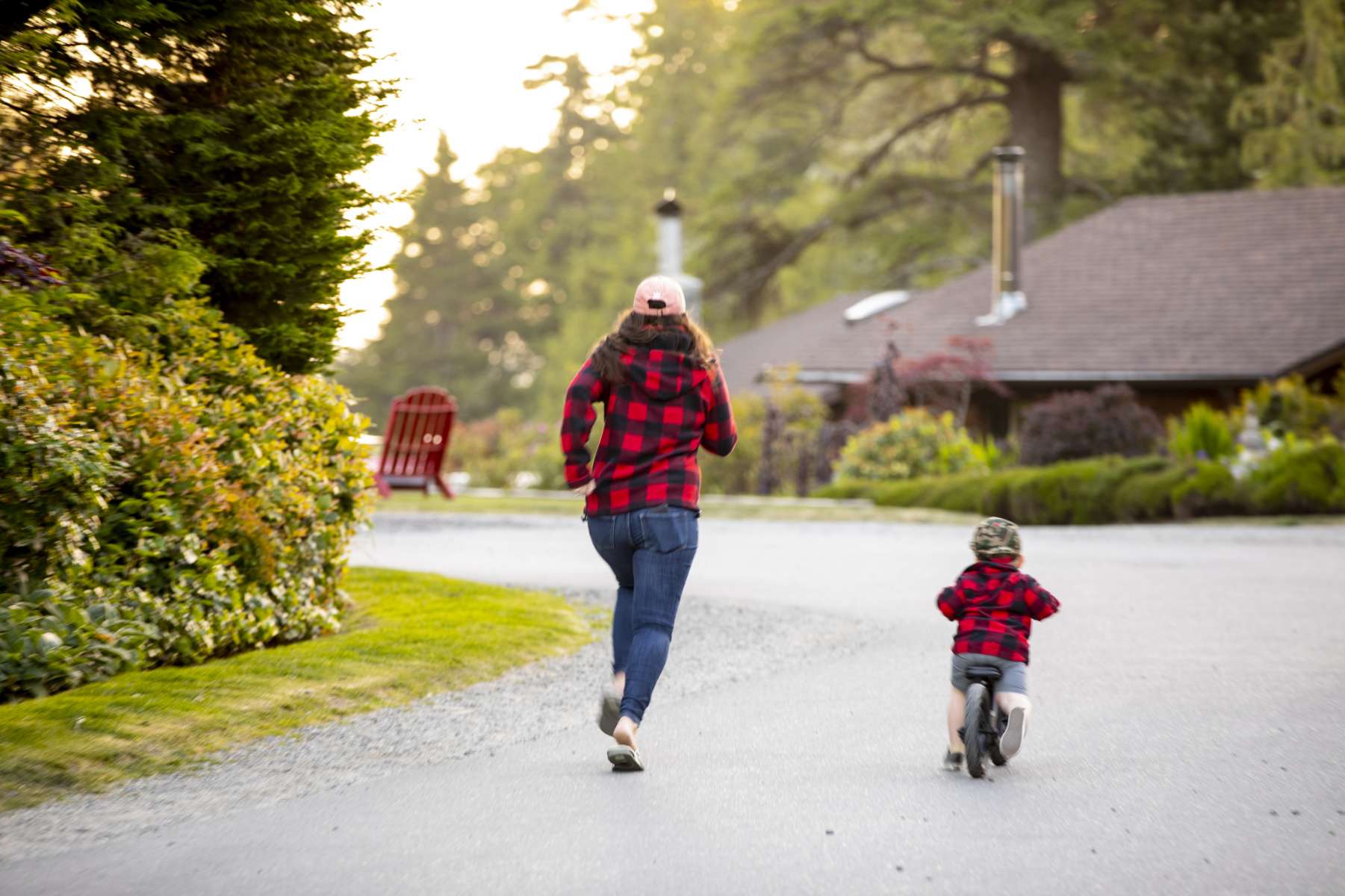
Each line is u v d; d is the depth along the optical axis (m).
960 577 12.54
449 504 47.16
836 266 109.31
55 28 16.22
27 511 12.91
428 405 48.66
